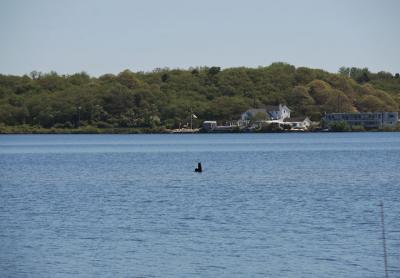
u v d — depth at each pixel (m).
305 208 146.38
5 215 140.88
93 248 108.00
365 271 94.62
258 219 132.38
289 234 117.19
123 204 155.88
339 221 129.00
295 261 99.56
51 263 99.62
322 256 102.00
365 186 191.25
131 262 99.75
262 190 182.25
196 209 146.25
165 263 99.06
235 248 107.19
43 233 120.19
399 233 117.06
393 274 93.25
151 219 133.88
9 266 98.31
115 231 121.38
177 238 114.56
